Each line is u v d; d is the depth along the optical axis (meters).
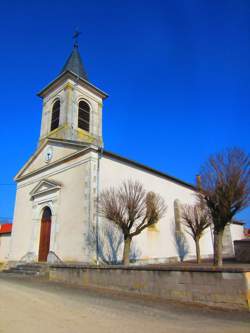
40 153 20.61
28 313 6.30
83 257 14.31
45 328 5.17
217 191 12.12
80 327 5.29
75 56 24.92
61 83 22.78
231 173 12.12
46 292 9.41
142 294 8.88
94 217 14.89
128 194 14.27
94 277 10.54
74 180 16.58
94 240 14.45
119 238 15.80
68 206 16.33
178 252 20.58
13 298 8.14
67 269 11.94
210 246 24.88
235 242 21.00
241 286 6.89
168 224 20.44
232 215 12.04
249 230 37.28
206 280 7.53
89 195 15.23
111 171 16.86
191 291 7.76
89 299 8.24
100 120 23.70
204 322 5.89
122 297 8.62
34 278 13.59
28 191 20.52
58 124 21.66
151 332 5.11
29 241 18.61
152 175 20.08
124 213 13.63
